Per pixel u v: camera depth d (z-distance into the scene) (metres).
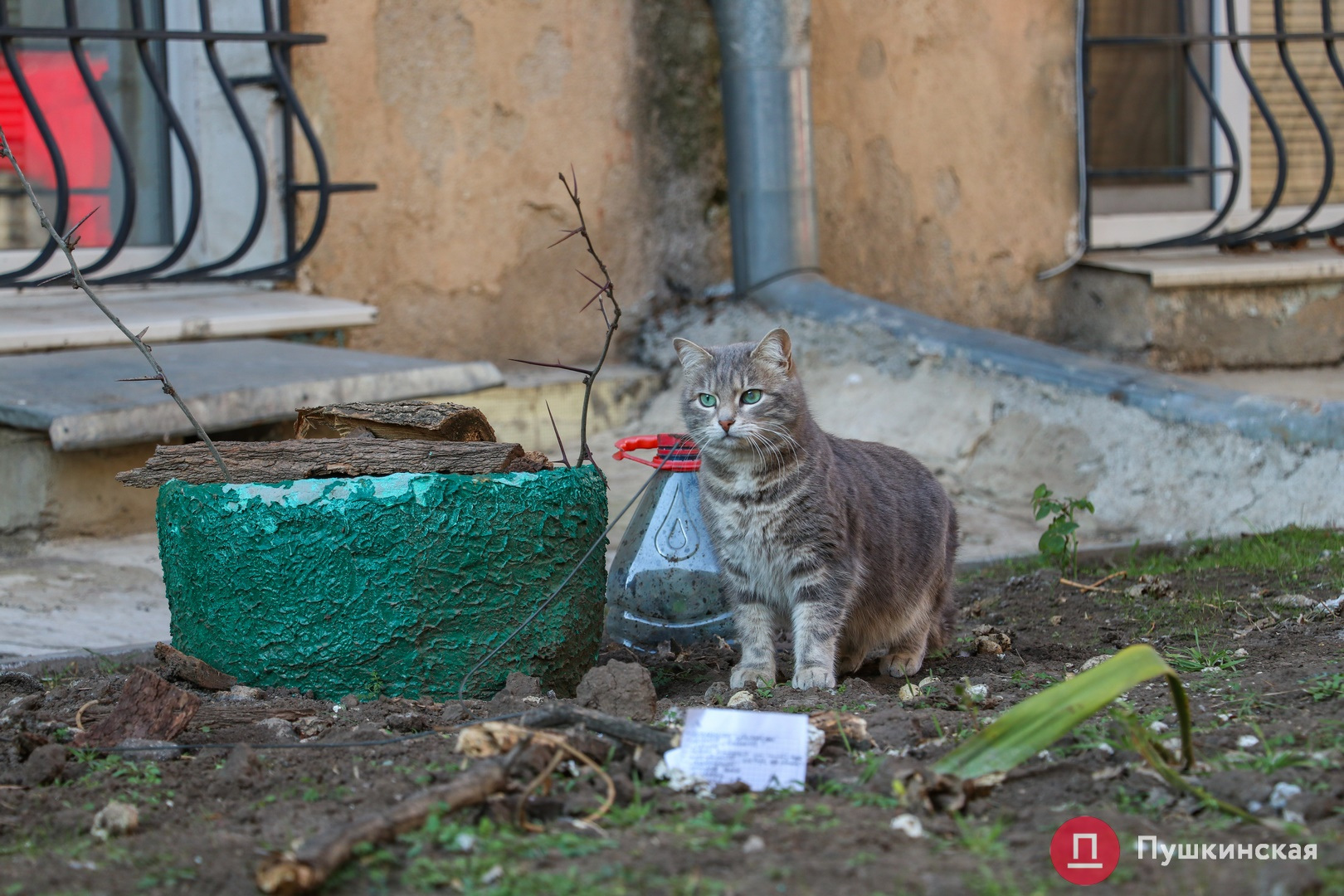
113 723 3.54
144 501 6.40
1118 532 7.09
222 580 3.92
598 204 9.27
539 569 4.06
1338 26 11.02
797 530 4.42
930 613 4.90
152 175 8.37
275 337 7.64
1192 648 4.50
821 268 9.55
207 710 3.70
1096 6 10.59
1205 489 7.10
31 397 5.93
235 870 2.71
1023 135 10.23
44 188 8.05
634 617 4.98
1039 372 7.91
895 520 4.75
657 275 9.59
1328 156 9.68
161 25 8.20
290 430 6.86
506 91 8.83
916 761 3.21
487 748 3.25
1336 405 6.92
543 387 8.63
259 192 7.63
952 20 9.91
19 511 6.02
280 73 7.60
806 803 3.01
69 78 8.03
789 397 4.48
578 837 2.81
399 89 8.44
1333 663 4.01
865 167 9.73
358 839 2.70
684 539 4.96
